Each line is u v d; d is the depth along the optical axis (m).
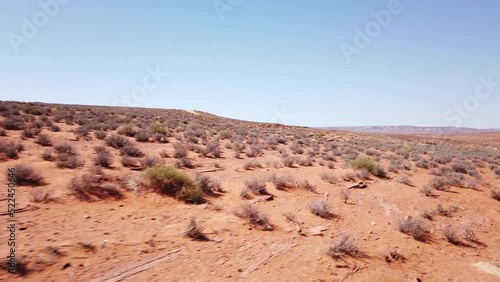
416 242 7.29
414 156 25.91
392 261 6.07
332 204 9.87
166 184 9.02
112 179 9.08
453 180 14.70
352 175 14.14
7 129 17.48
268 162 16.30
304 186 11.59
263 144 26.06
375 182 13.95
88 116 30.83
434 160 24.12
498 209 11.28
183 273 4.78
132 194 8.29
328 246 6.24
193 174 11.20
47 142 14.02
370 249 6.52
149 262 4.97
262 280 4.84
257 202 9.15
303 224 7.77
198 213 7.61
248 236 6.57
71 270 4.39
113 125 24.58
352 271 5.44
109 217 6.65
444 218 9.53
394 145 41.31
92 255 4.91
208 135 28.25
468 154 36.75
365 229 7.88
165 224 6.67
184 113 67.38
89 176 8.16
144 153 14.80
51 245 4.96
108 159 11.19
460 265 6.25
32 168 8.25
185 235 6.16
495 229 8.99
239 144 21.55
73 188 7.62
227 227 6.90
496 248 7.50
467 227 8.66
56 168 9.75
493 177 18.92
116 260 4.87
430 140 84.25
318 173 14.91
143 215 7.07
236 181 11.61
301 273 5.18
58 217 6.22
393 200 11.05
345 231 7.46
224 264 5.22
